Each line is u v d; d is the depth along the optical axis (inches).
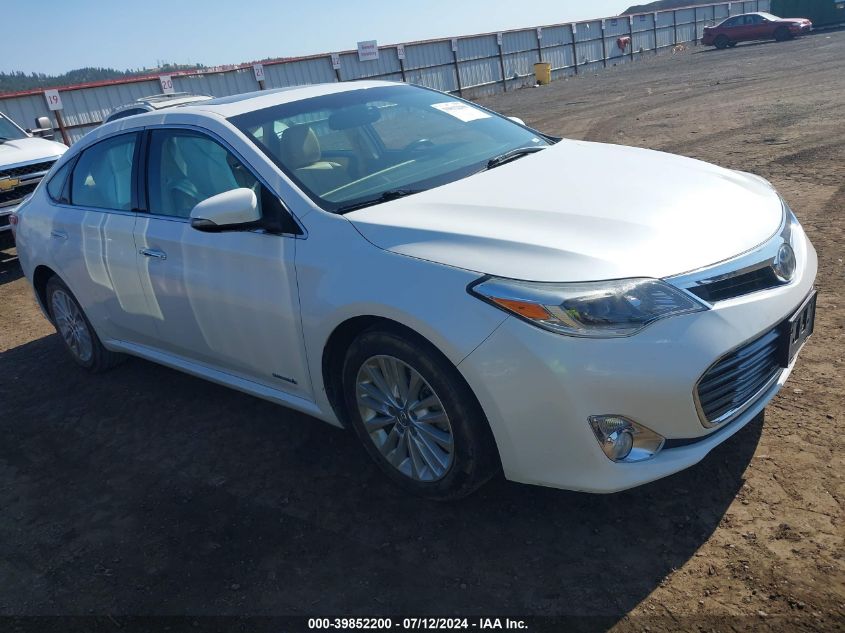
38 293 195.5
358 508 118.6
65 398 180.1
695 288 94.6
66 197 175.0
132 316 158.1
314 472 131.0
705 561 95.7
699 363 92.0
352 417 119.7
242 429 151.2
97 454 150.3
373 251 107.1
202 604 102.0
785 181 291.7
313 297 113.0
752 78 730.8
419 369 103.7
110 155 160.7
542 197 113.6
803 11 1355.8
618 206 108.7
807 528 98.4
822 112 451.8
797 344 107.9
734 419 101.8
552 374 91.6
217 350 139.4
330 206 117.8
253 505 123.8
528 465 98.1
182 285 137.2
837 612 84.8
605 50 1503.4
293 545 111.9
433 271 100.2
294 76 1002.7
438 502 116.2
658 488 111.6
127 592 107.0
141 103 551.8
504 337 93.5
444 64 1190.9
